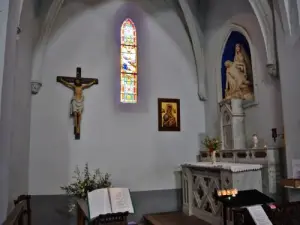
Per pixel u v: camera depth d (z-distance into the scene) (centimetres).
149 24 841
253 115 646
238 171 515
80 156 718
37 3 679
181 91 838
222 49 770
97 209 352
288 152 491
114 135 754
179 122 818
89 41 773
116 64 788
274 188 525
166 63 837
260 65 628
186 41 867
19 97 526
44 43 709
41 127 699
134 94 793
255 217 330
